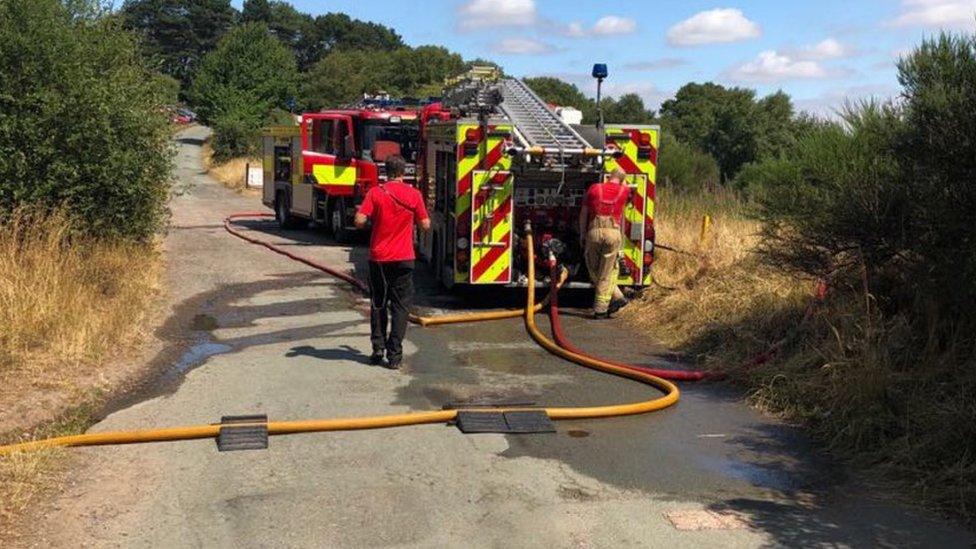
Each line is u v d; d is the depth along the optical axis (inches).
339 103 2650.1
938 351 243.0
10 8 395.2
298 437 222.2
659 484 194.9
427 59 2753.4
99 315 331.6
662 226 504.4
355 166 645.3
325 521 171.9
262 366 295.4
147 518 171.9
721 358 300.2
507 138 387.9
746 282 360.5
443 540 164.4
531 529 169.8
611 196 380.2
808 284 321.4
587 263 388.8
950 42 246.2
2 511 171.5
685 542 165.2
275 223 852.0
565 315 398.0
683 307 365.4
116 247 440.1
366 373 288.7
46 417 235.1
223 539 163.2
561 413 241.6
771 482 197.2
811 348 273.0
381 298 295.7
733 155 2012.8
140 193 450.6
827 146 296.7
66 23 426.9
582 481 195.9
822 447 221.6
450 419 237.3
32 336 289.3
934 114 230.8
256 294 442.6
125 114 429.1
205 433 219.8
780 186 314.7
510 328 370.6
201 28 4205.2
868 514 179.5
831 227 277.9
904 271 263.7
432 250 477.4
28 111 394.6
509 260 392.5
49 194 403.5
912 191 246.8
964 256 226.5
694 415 248.5
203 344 330.6
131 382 274.7
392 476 196.7
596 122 429.4
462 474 198.5
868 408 223.9
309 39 4682.6
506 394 267.7
